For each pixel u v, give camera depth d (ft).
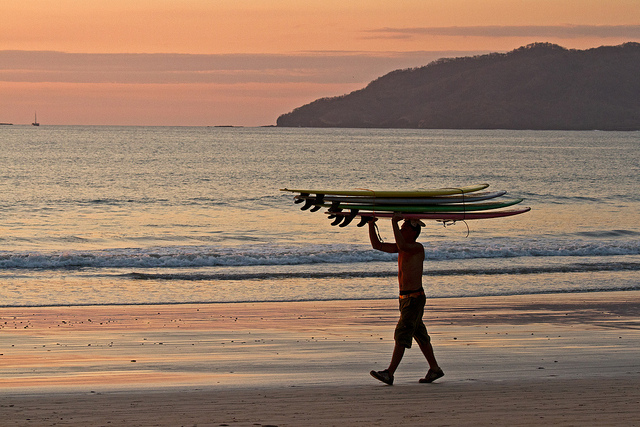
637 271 83.25
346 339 46.68
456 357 40.42
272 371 36.70
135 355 41.04
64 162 335.06
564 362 38.93
